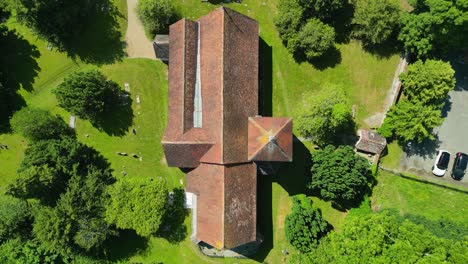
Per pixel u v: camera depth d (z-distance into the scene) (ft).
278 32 129.49
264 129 108.99
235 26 112.98
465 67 128.77
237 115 112.78
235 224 112.88
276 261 131.13
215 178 111.75
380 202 130.31
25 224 125.59
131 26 130.52
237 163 112.68
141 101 131.34
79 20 128.26
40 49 131.44
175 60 117.19
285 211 130.82
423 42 116.98
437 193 129.90
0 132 132.77
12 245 122.11
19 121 124.88
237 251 131.03
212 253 131.34
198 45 116.67
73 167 122.21
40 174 115.34
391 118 123.65
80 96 117.91
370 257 101.86
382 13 114.62
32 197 122.72
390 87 128.98
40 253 122.83
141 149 132.16
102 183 122.72
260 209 131.03
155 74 130.93
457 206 129.08
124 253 133.39
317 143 129.49
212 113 112.27
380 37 120.16
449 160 129.39
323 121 115.75
